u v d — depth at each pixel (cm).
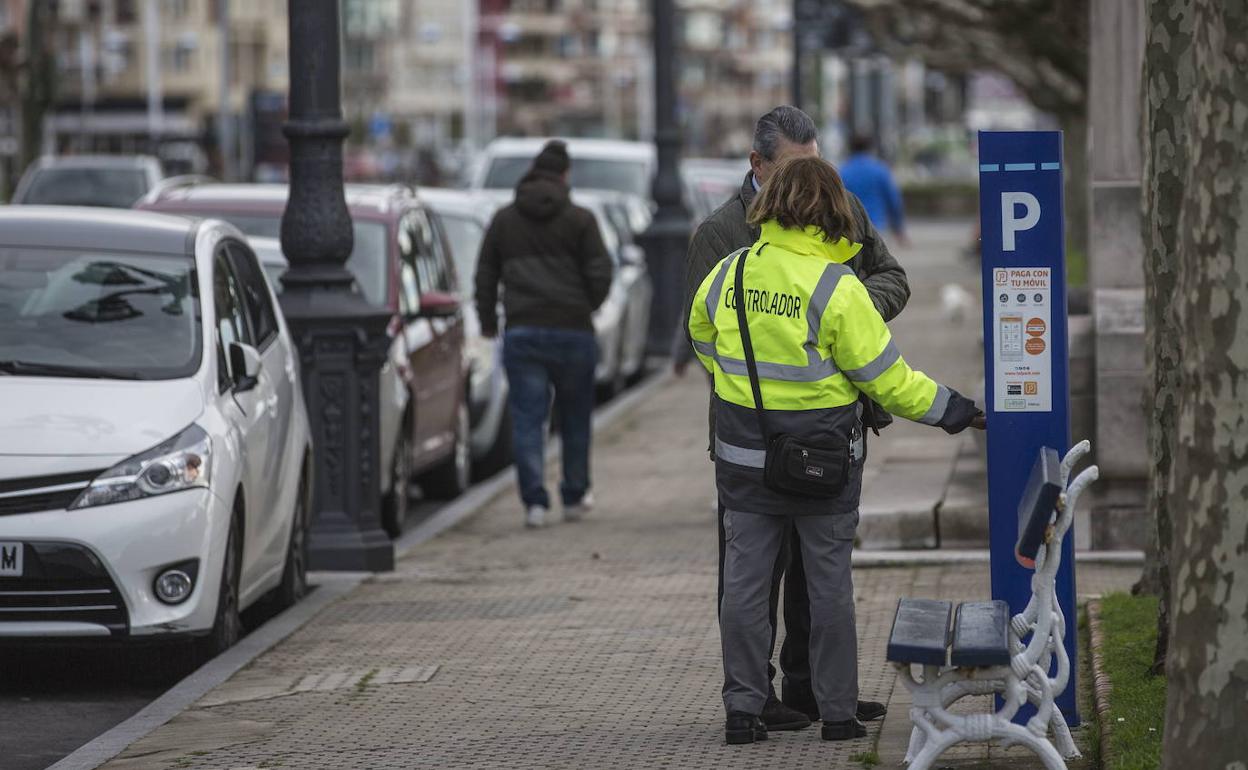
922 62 7194
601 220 4344
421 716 1431
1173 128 1386
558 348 2466
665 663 1590
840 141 16388
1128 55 2100
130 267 1773
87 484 1564
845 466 1241
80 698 1612
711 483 2847
